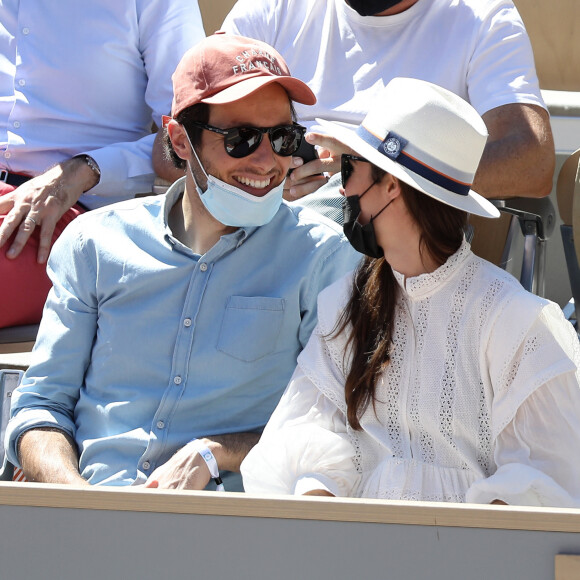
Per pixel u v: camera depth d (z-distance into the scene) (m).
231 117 9.82
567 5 15.70
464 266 8.41
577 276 12.04
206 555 6.12
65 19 14.42
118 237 10.37
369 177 8.41
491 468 8.21
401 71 12.97
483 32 12.86
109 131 14.70
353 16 13.22
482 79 12.76
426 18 13.02
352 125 12.86
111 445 9.93
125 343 10.13
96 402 10.19
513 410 7.91
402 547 6.03
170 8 14.70
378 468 8.45
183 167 10.59
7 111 14.45
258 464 8.60
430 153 8.25
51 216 12.98
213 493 6.14
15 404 10.41
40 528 6.22
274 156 9.84
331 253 10.25
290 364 10.16
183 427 9.95
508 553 5.97
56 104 14.46
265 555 6.10
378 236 8.50
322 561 6.06
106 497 6.18
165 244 10.20
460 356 8.23
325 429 8.73
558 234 14.77
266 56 10.07
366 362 8.55
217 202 9.93
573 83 15.83
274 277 10.16
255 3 13.83
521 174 12.13
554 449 7.81
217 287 10.07
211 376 9.98
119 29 14.52
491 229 13.16
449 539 6.00
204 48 10.11
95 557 6.19
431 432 8.36
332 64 13.27
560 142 14.52
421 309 8.44
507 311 8.07
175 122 10.23
